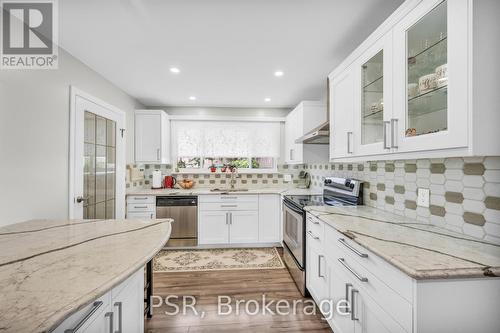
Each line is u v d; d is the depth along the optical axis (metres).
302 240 2.17
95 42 1.92
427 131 1.16
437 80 1.05
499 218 1.06
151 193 3.29
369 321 1.15
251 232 3.46
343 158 1.87
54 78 1.92
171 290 2.27
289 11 1.55
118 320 0.98
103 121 2.62
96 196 2.49
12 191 1.55
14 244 1.13
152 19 1.62
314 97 3.43
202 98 3.49
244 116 3.94
